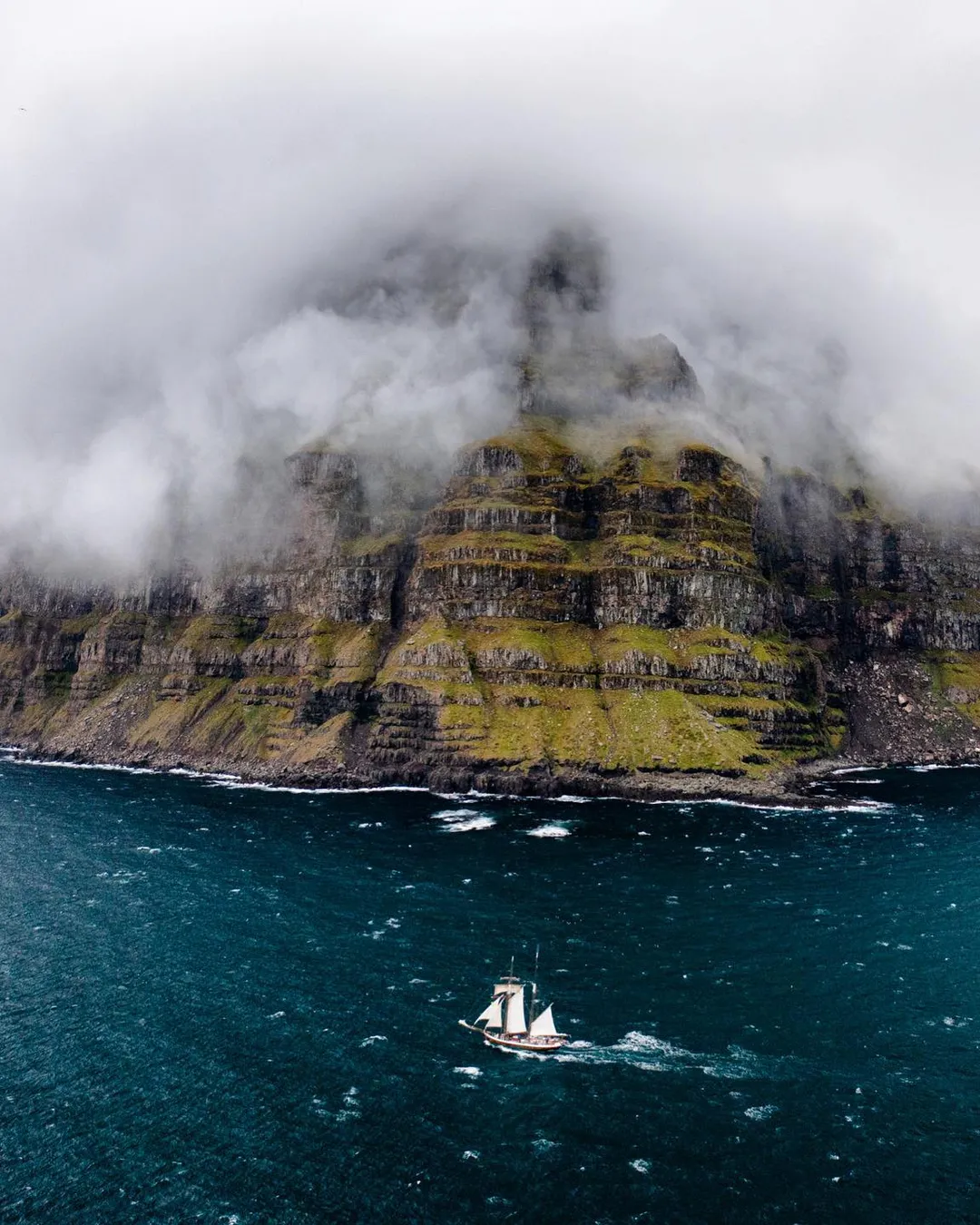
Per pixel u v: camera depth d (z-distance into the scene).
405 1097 102.06
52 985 132.12
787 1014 121.81
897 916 159.75
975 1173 89.12
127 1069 108.19
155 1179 88.19
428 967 137.38
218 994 128.62
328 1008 123.69
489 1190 86.75
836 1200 85.44
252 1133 95.44
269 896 174.00
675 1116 98.44
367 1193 86.19
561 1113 98.75
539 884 179.50
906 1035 116.06
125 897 174.00
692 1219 83.06
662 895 172.00
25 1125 96.94
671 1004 124.38
